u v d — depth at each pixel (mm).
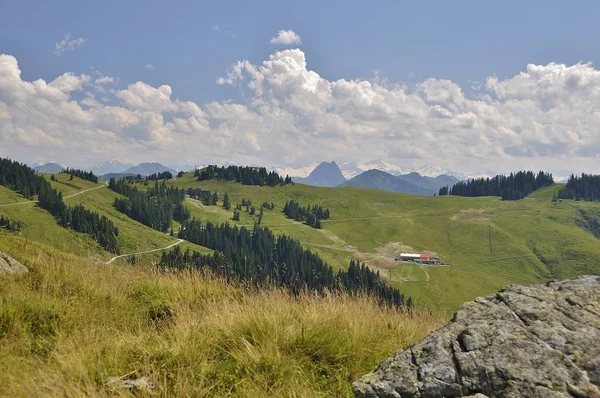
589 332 4484
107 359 5875
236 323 6883
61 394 4766
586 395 3859
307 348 6191
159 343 6266
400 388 4465
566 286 5449
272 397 4945
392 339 7027
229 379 5367
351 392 5246
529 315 4910
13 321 7164
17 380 5242
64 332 7035
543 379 4070
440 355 4668
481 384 4230
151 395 4902
